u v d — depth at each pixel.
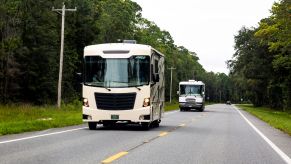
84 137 18.22
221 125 29.17
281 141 18.91
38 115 35.19
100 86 22.34
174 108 73.31
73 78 80.00
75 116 34.50
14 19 62.94
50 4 66.94
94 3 90.88
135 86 22.20
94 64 22.64
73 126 25.42
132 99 22.20
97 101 22.36
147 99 22.27
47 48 66.94
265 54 81.75
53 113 38.41
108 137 18.42
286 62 59.97
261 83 92.31
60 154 12.72
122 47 22.62
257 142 18.08
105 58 22.56
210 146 15.92
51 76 69.69
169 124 29.16
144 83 22.31
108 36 85.25
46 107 45.03
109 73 22.44
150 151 13.90
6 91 61.03
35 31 65.62
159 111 25.98
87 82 22.61
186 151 14.17
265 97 101.38
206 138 19.14
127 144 15.81
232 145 16.55
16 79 63.56
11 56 60.75
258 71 84.12
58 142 16.03
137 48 22.56
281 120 36.94
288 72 72.56
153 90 23.39
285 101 72.44
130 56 22.45
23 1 64.19
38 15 65.88
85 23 80.62
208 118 39.19
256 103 108.81
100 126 25.75
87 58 22.81
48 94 69.81
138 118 22.20
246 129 26.02
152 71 22.98
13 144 15.08
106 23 85.31
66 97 75.12
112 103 22.22
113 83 22.31
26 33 65.38
